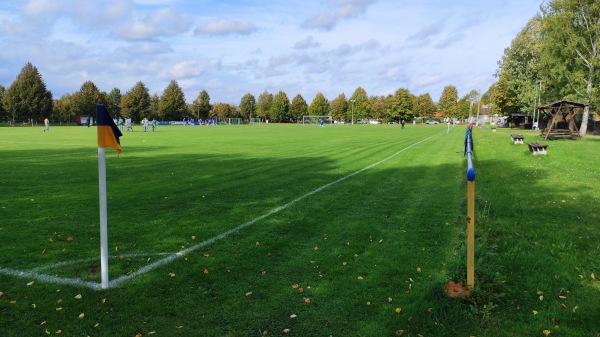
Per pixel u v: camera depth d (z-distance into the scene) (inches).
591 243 243.3
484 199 369.1
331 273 205.0
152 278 197.2
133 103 4461.1
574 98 1435.8
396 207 348.8
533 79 2185.0
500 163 629.9
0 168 573.6
